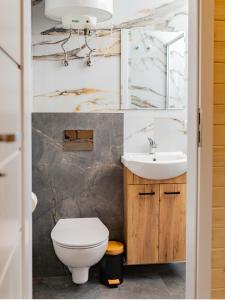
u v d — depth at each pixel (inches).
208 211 52.2
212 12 50.6
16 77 41.7
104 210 108.5
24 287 47.9
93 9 91.4
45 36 105.0
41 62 105.3
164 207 100.3
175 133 112.9
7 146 34.3
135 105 110.0
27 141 50.0
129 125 109.7
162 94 111.6
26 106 49.1
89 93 107.7
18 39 43.3
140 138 110.8
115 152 108.4
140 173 96.0
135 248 99.8
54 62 105.9
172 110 112.5
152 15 110.0
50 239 106.7
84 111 107.8
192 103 53.3
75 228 93.9
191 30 53.2
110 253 97.0
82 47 106.7
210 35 50.7
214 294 53.3
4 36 32.9
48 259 106.6
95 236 88.0
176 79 112.2
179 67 112.2
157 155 107.2
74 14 93.6
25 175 48.1
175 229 100.9
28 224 51.2
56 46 105.7
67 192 106.8
